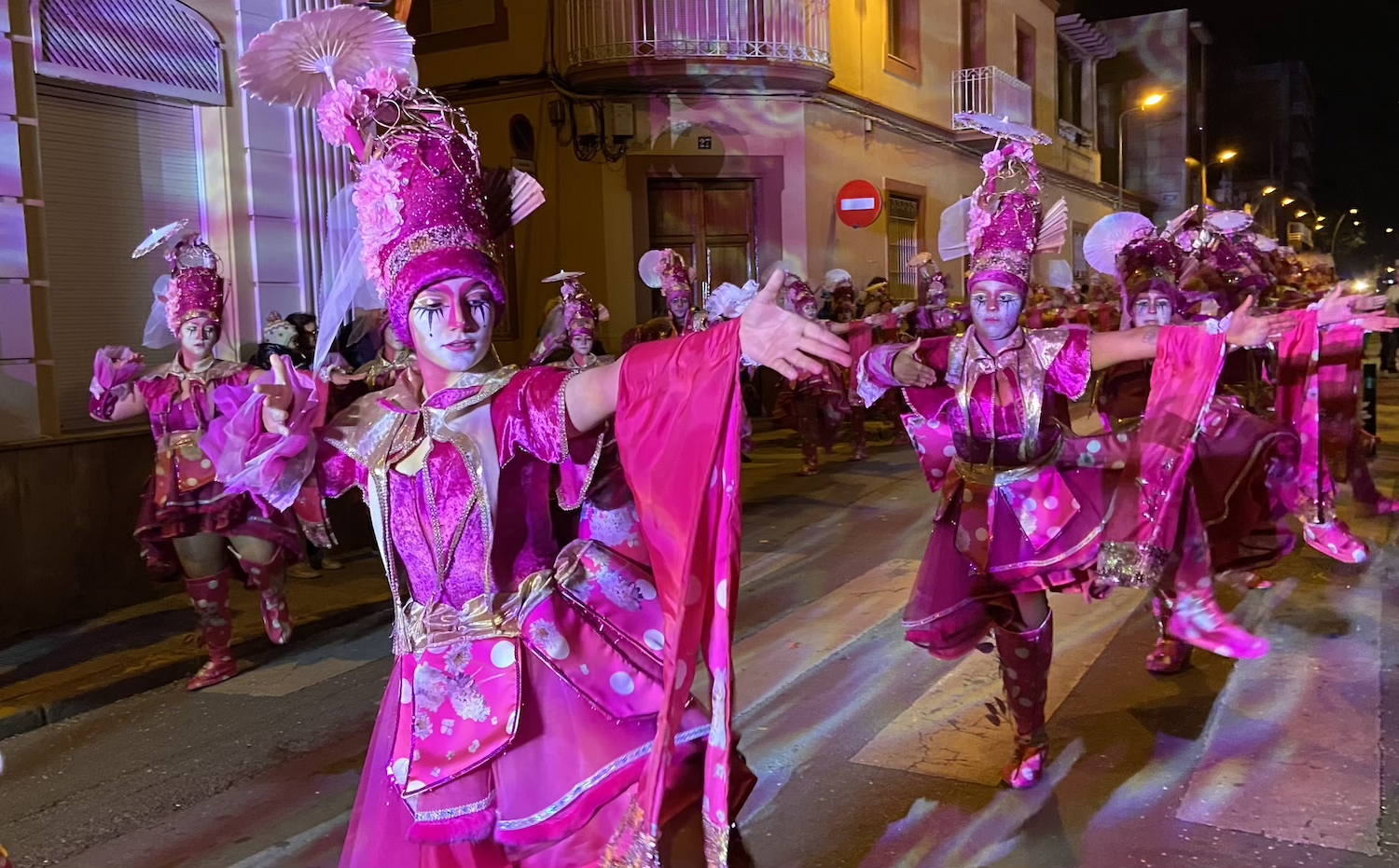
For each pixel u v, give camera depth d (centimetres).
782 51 1544
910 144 1936
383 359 630
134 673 589
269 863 377
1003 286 385
